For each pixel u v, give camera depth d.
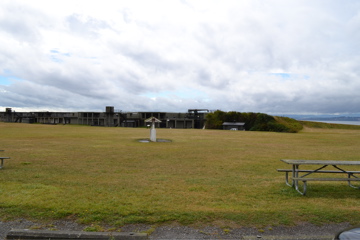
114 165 11.65
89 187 7.35
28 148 17.86
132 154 15.69
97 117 90.44
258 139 31.98
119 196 6.45
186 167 11.48
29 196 6.20
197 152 17.42
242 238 4.32
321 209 5.62
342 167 11.92
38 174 9.16
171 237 4.34
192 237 4.35
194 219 5.01
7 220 4.92
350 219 5.12
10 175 8.85
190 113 89.25
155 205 5.76
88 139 27.02
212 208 5.65
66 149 17.69
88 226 4.71
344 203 6.14
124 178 8.84
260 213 5.33
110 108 88.81
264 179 8.98
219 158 14.58
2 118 110.81
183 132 46.12
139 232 4.49
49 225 4.73
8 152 15.48
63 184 7.68
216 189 7.43
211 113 81.06
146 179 8.73
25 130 42.44
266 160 13.96
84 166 11.18
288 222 4.95
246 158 14.72
